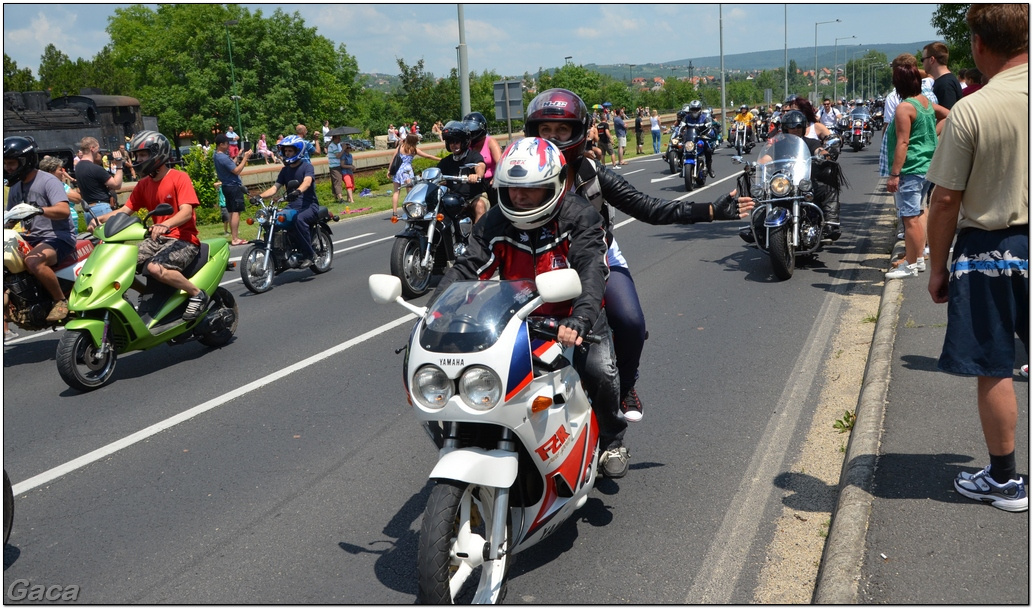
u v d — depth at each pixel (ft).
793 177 30.73
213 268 25.89
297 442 18.20
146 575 13.06
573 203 12.60
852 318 25.32
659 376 21.03
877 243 36.96
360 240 50.11
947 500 12.78
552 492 11.89
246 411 20.38
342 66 269.23
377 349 25.25
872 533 12.07
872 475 13.73
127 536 14.35
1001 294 11.83
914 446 14.71
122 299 23.34
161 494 15.96
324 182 85.97
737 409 18.56
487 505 11.50
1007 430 12.23
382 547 13.61
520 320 11.25
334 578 12.73
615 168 91.15
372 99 301.84
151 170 25.30
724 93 157.69
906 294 25.43
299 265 36.86
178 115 226.58
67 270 26.48
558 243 12.50
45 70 312.50
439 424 11.92
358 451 17.53
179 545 13.96
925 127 26.86
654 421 18.15
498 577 11.13
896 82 27.07
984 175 11.76
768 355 22.22
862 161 82.53
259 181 80.33
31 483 16.78
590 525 13.87
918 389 17.33
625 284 14.01
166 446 18.40
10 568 13.43
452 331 10.98
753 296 28.81
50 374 25.13
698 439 17.06
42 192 25.88
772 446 16.52
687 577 12.22
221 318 26.20
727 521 13.74
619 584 12.12
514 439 11.26
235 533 14.28
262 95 233.76
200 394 21.95
